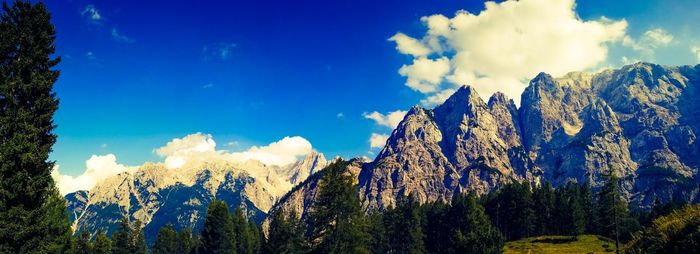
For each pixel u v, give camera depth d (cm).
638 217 17738
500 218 16662
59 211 6066
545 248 12669
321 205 8238
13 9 3198
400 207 15762
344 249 8044
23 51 3159
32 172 3095
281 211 12444
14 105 3055
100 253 11575
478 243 11069
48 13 3281
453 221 15112
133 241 14762
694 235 2252
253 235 15575
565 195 17250
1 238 2948
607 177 8869
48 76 3216
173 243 15762
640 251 2570
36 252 3106
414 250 13538
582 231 14900
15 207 2955
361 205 8562
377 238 13450
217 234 12094
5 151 2889
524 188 16262
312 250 8931
